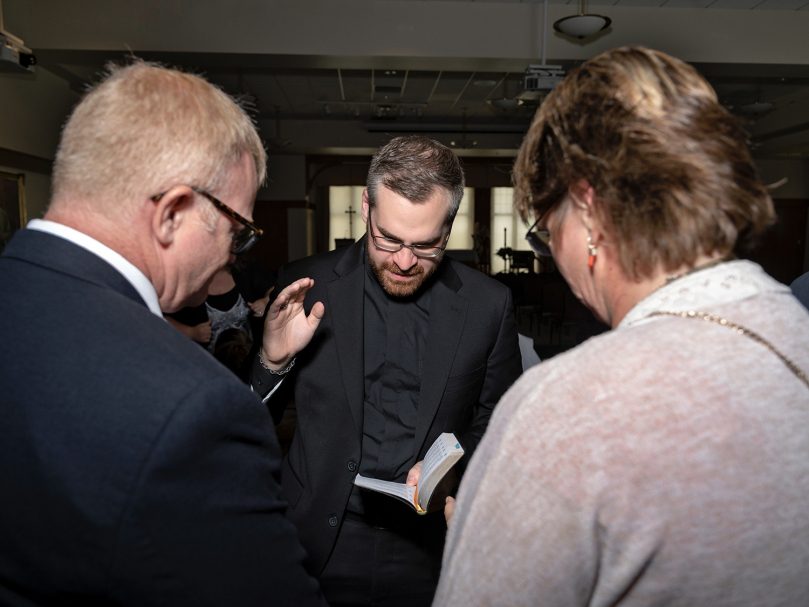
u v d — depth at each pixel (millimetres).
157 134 646
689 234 489
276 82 9516
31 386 560
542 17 6406
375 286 1416
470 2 6352
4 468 546
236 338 1925
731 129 505
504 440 489
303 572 698
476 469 542
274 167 13781
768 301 484
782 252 14625
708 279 493
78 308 600
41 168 7512
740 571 418
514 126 12281
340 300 1369
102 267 637
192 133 663
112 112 643
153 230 667
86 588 547
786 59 6551
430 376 1328
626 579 425
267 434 663
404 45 6355
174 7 6133
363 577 1317
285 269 1486
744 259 524
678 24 6484
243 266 2037
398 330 1385
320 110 11805
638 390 444
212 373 606
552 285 8211
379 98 10656
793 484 427
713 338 460
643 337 475
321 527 1284
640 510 419
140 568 541
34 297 605
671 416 430
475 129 12266
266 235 13875
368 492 1313
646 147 493
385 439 1349
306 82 9508
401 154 1205
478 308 1384
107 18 6078
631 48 552
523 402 497
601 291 583
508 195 18031
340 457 1297
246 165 735
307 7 6250
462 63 6578
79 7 6039
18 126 6926
